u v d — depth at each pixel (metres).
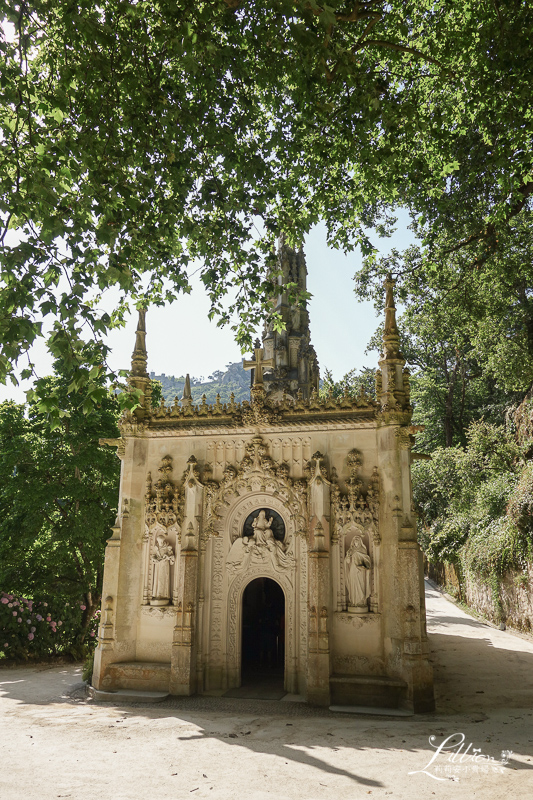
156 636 18.44
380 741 12.34
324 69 10.18
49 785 9.61
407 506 17.20
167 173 12.34
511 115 12.57
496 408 49.06
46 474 25.06
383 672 16.69
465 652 22.86
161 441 19.84
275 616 23.08
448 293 26.80
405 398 18.08
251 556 18.39
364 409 18.52
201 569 18.52
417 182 16.20
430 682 15.69
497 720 13.70
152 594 18.78
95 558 26.19
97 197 11.00
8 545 24.41
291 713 15.39
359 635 17.06
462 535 38.12
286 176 15.99
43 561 25.61
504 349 33.81
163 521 19.06
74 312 9.29
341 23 12.98
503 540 27.70
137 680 17.72
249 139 14.57
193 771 10.41
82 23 9.80
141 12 11.31
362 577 17.30
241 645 18.44
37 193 9.77
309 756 11.28
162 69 12.69
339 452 18.44
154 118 11.71
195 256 15.84
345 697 16.16
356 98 11.88
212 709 15.80
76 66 10.91
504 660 21.16
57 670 22.47
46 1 10.34
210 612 18.41
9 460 24.05
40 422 25.56
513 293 31.94
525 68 11.80
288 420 18.78
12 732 13.17
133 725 13.84
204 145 12.66
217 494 18.92
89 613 26.28
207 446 19.44
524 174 13.59
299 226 15.74
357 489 17.83
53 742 12.32
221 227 13.81
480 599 33.16
